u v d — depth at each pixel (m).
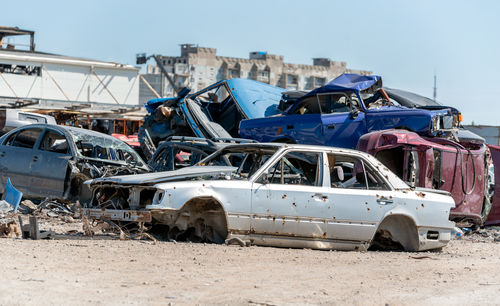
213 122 31.55
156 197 12.96
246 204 13.12
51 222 16.91
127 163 19.20
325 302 8.49
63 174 18.30
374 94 26.88
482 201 21.66
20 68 76.44
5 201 17.00
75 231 14.72
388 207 14.04
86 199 18.58
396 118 23.56
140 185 13.20
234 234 13.17
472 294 9.52
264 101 31.11
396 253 14.02
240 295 8.67
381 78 25.69
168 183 13.04
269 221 13.23
